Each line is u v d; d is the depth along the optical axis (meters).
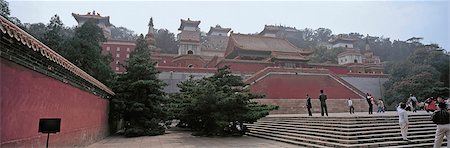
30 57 6.38
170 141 12.75
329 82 34.00
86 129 10.95
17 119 5.87
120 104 15.36
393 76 42.50
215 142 12.20
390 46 83.81
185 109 15.27
